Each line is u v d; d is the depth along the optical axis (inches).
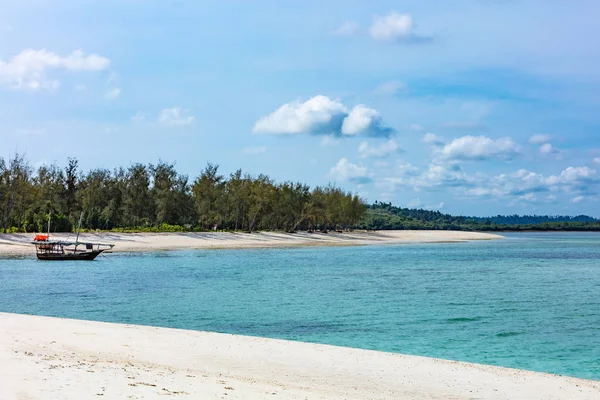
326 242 5836.6
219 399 522.0
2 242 3978.8
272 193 6245.1
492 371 831.7
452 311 1569.9
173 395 512.7
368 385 711.1
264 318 1435.8
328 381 720.3
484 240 7677.2
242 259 3526.1
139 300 1737.2
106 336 925.2
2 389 464.4
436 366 843.4
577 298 1857.8
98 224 5108.3
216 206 5964.6
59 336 885.2
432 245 6063.0
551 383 771.4
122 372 605.0
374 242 6289.4
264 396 562.6
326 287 2116.1
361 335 1228.5
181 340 940.0
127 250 4106.8
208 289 2018.9
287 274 2620.6
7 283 2161.7
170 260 3361.2
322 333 1246.3
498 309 1614.2
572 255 4301.2
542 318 1469.0
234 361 804.0
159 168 5856.3
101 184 5378.9
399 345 1131.3
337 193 7426.2
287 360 832.3
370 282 2311.8
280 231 6515.8
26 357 629.6
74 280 2273.6
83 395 472.4
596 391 738.8
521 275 2674.7
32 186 4773.6
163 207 5551.2
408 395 673.0
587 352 1087.6
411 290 2047.2
